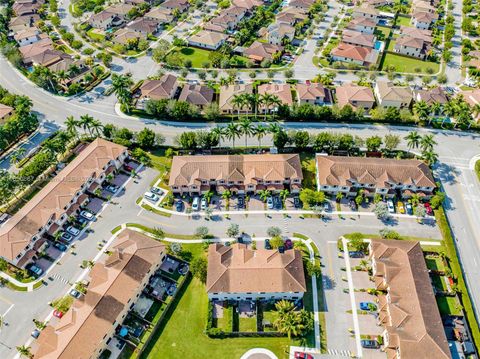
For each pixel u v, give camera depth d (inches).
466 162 5743.1
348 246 4616.1
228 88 6870.1
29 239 4407.0
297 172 5152.6
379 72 7696.9
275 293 3976.4
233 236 4665.4
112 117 6510.8
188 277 4303.6
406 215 4987.7
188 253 4534.9
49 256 4495.6
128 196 5187.0
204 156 5349.4
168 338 3833.7
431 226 4869.6
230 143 5999.0
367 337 3826.3
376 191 5128.0
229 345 3784.5
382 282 4141.2
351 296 4148.6
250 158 5300.2
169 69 7721.5
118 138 5792.3
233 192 5162.4
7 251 4266.7
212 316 3991.1
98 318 3668.8
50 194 4808.1
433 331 3599.9
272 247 4510.3
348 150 5792.3
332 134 5974.4
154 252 4271.7
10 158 5797.2
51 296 4143.7
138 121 6427.2
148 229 4783.5
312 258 4495.6
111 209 5017.2
